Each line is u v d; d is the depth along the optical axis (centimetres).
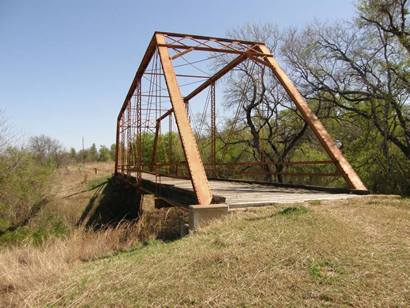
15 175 2003
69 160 6253
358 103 1880
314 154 2395
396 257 468
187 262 488
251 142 2512
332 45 1873
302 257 466
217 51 1299
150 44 1305
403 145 1664
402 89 1609
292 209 697
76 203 2472
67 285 479
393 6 1553
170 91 1005
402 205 775
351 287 388
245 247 518
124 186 2633
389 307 347
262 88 2225
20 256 742
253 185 1448
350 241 528
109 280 468
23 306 438
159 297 399
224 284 414
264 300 372
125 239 864
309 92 2002
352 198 835
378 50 1667
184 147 878
